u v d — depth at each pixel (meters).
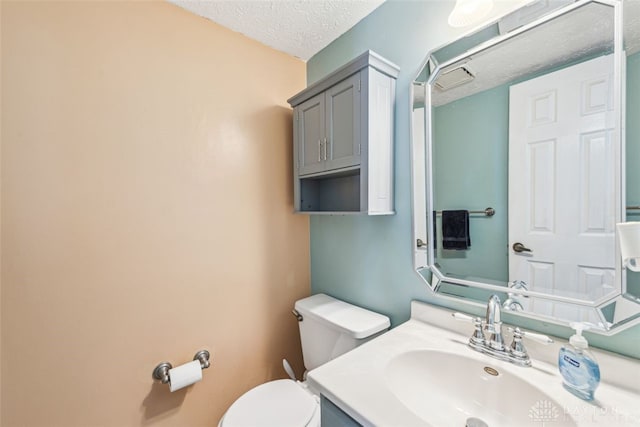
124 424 1.05
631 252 0.57
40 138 0.90
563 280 0.75
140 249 1.08
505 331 0.83
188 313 1.20
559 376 0.70
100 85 0.99
